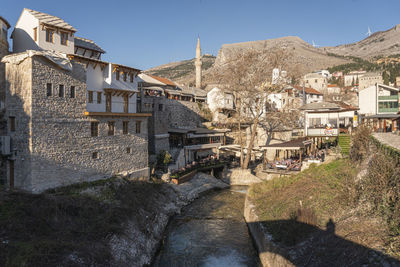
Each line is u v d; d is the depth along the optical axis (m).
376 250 10.52
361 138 23.09
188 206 28.48
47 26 23.86
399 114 33.09
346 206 15.70
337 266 11.28
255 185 28.03
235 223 24.02
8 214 15.03
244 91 44.00
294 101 67.44
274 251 15.33
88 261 13.36
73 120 21.95
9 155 20.44
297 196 20.34
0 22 23.97
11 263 11.58
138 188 25.48
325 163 25.88
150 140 38.19
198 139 45.56
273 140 54.66
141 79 48.78
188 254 18.53
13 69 20.23
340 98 98.12
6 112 20.98
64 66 20.98
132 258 16.22
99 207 19.20
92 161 23.70
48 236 14.41
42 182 19.59
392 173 13.98
